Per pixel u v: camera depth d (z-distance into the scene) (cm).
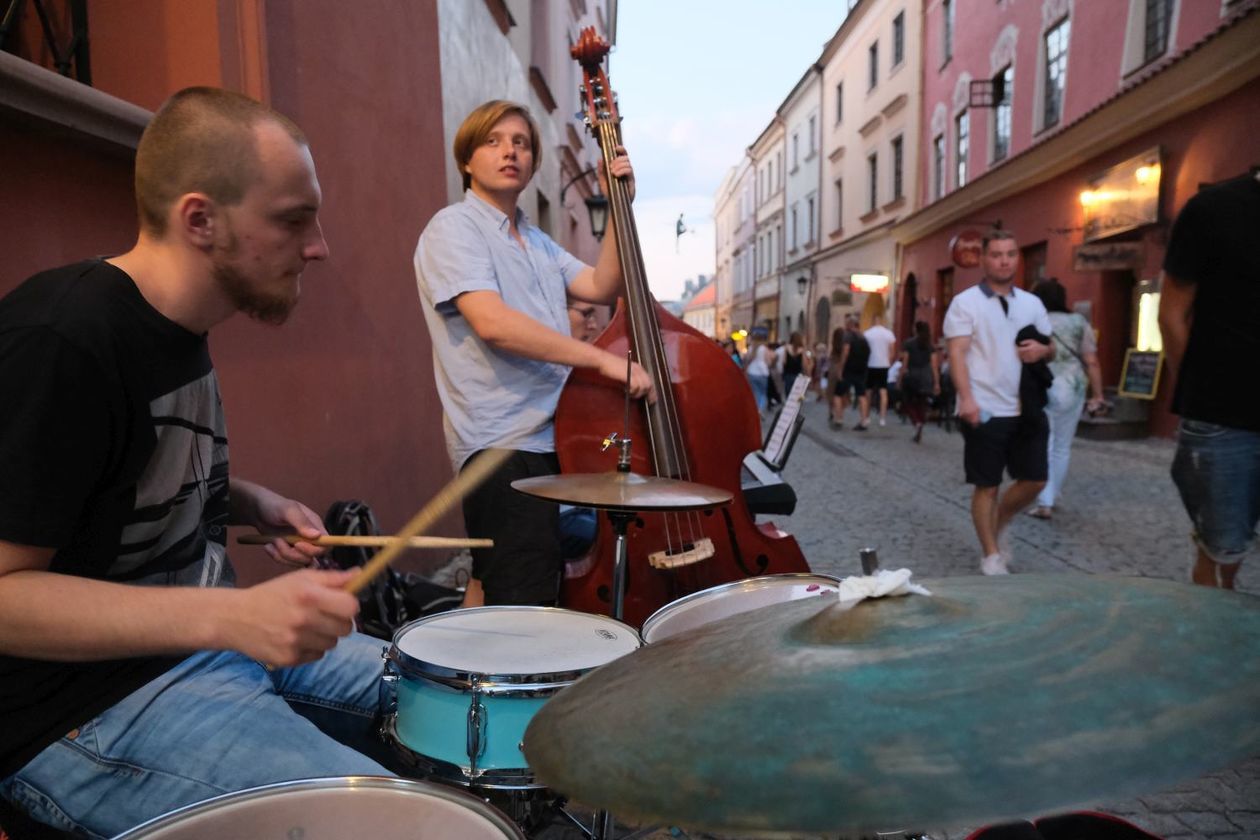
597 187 1750
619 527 224
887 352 1366
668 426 269
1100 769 64
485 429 271
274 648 118
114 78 294
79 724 143
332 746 147
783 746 72
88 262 142
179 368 148
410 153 479
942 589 102
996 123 1559
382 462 430
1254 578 435
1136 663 77
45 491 125
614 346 287
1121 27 1112
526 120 283
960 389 440
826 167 2828
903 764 67
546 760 83
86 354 129
